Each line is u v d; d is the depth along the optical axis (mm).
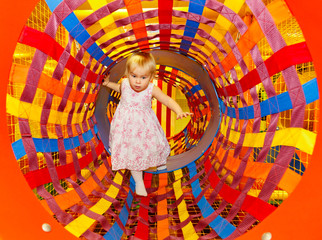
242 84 1253
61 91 1188
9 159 898
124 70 1794
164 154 1723
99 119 1772
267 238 866
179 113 1559
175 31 1428
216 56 1449
